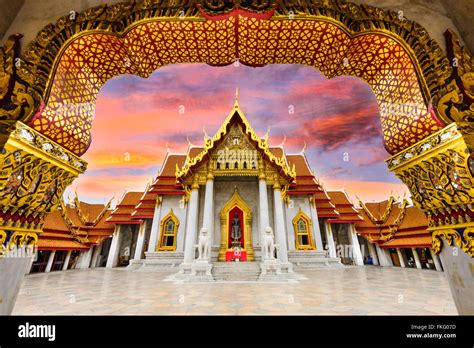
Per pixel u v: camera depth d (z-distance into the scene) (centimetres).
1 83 293
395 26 379
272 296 877
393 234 2698
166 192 2431
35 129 322
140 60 458
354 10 393
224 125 1838
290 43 452
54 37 351
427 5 394
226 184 2062
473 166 286
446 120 314
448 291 978
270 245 1479
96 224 2988
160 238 2323
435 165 336
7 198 290
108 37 392
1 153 265
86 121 420
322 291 988
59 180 371
